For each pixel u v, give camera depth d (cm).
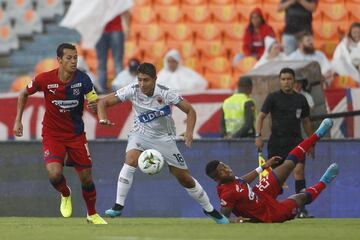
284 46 5872
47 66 6869
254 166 4256
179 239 2456
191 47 6569
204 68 6438
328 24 6338
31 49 7062
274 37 6050
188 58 6538
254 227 3039
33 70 6869
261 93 4884
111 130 5075
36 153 4322
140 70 3191
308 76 4788
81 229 2980
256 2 6562
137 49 6662
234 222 3319
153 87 3219
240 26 6556
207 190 4275
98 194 4328
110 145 4325
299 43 5838
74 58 3131
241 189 3278
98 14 6138
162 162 3189
